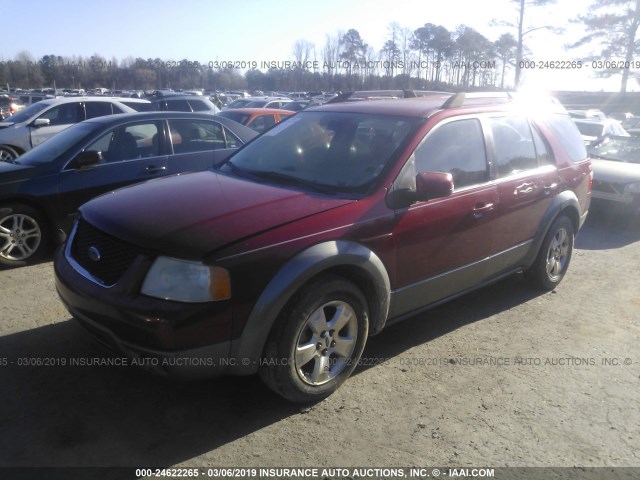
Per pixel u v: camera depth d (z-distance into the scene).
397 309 3.84
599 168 8.77
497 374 3.87
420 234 3.80
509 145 4.71
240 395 3.49
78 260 3.43
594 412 3.46
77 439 3.01
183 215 3.21
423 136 3.95
